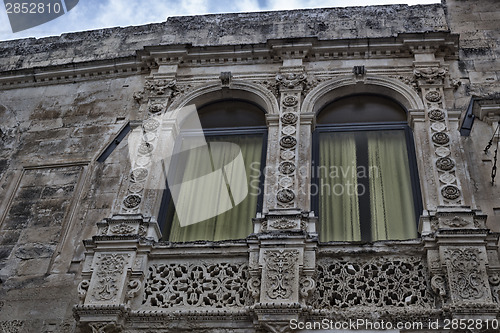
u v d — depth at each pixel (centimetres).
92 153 1202
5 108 1336
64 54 1445
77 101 1316
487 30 1338
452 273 897
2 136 1273
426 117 1149
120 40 1445
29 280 1009
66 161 1194
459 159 1073
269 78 1263
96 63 1366
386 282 926
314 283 913
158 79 1291
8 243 1068
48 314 957
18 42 1502
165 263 977
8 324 950
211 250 977
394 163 1128
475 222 967
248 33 1391
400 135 1168
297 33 1373
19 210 1120
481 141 1109
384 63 1265
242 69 1291
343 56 1287
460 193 1016
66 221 1091
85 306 900
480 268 900
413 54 1271
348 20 1385
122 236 982
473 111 1130
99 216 1087
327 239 1035
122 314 898
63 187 1149
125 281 940
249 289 915
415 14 1379
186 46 1324
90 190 1132
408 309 883
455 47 1274
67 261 1027
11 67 1438
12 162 1214
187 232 1072
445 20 1362
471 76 1238
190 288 942
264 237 955
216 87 1257
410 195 1078
